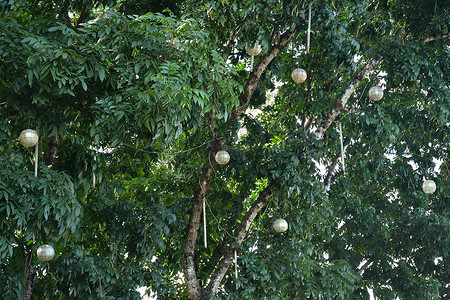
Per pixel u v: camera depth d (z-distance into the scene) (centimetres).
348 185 896
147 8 637
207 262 782
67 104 558
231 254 745
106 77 521
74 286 661
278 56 770
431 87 791
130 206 727
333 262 820
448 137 898
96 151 588
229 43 709
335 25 680
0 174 488
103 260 688
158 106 486
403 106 850
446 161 976
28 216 491
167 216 711
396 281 970
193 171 800
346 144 813
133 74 496
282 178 689
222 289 766
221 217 790
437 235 950
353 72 816
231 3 608
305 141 712
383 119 780
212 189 798
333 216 808
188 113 494
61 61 468
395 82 827
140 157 747
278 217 756
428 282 956
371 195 995
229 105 566
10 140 525
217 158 635
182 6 661
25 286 623
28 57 448
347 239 986
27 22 579
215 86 544
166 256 795
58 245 642
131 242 728
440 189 956
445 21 759
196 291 730
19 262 572
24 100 506
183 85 482
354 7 726
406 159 948
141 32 501
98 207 718
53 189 513
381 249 972
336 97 809
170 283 765
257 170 725
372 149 866
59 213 504
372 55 810
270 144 742
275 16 678
